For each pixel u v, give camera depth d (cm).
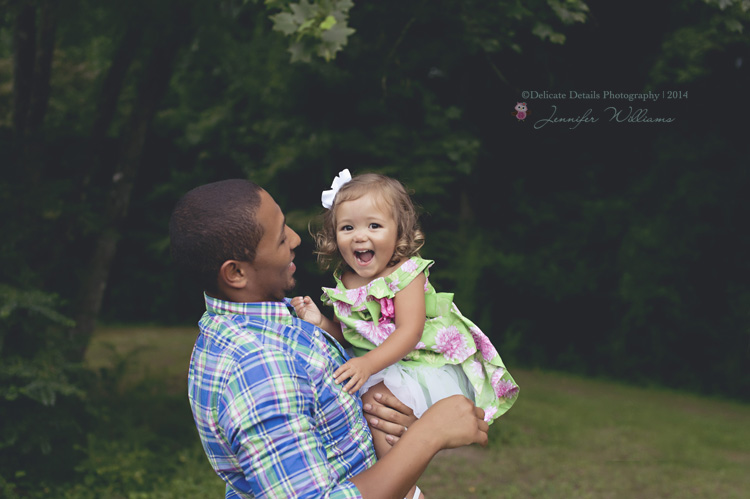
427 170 912
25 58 574
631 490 559
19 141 532
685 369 1094
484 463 624
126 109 1306
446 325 186
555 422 784
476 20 454
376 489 137
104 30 584
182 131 1468
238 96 1295
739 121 1055
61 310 596
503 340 1256
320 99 955
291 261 158
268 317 148
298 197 1162
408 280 179
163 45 605
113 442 556
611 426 786
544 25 411
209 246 143
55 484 490
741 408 948
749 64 933
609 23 1003
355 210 182
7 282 487
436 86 1120
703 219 1084
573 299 1223
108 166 1370
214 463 144
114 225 631
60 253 566
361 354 184
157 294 1605
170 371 984
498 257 1233
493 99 1188
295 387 136
